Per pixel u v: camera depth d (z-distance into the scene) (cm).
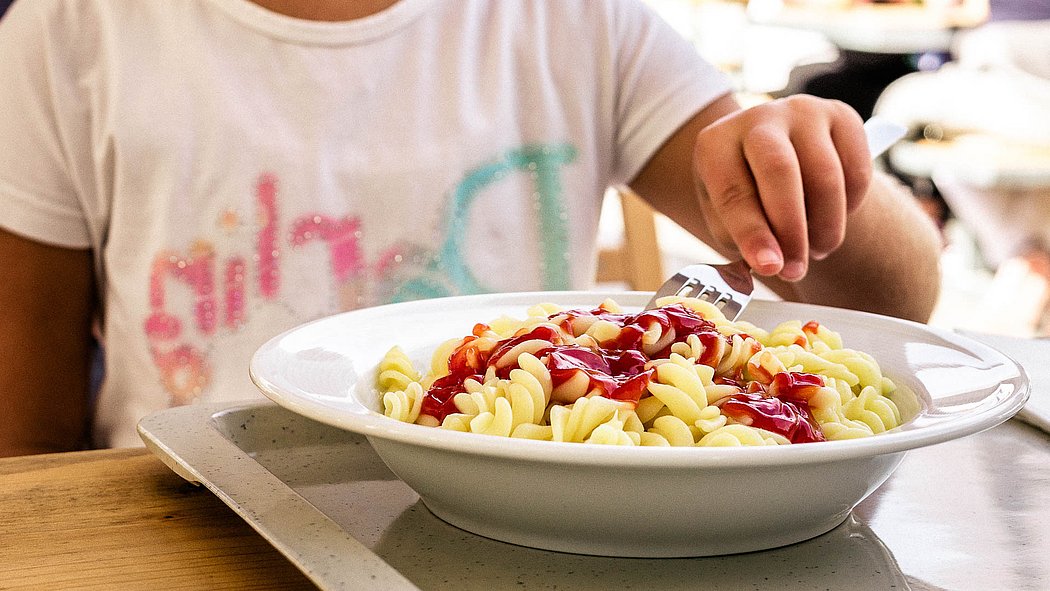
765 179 86
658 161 146
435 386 65
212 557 56
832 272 125
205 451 65
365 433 50
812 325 75
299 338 68
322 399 58
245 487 59
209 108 128
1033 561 54
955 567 53
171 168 127
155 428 70
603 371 61
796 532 55
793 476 50
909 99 346
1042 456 71
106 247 133
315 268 131
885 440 47
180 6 130
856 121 96
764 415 57
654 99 145
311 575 47
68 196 131
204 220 129
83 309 135
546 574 52
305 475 68
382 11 136
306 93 131
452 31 139
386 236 133
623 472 48
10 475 68
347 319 74
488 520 55
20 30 130
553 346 62
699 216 141
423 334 77
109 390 133
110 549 56
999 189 323
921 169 333
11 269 128
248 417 75
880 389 67
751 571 52
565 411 56
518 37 143
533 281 140
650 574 52
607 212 353
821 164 89
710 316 72
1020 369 60
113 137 128
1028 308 304
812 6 383
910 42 355
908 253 127
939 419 54
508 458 47
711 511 50
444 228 134
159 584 52
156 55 130
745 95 374
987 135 337
